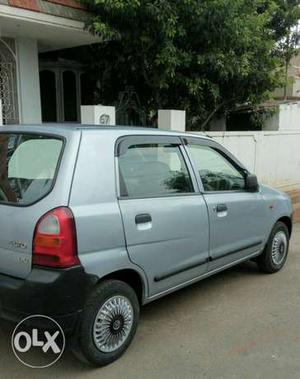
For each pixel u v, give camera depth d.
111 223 3.32
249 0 9.44
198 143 4.48
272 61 10.35
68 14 7.77
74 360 3.47
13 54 8.84
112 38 8.05
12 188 3.33
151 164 3.86
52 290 2.97
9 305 3.07
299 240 7.38
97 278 3.21
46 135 3.40
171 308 4.49
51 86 11.02
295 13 11.98
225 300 4.72
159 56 8.14
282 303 4.68
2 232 3.20
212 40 8.48
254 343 3.80
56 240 3.01
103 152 3.42
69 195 3.12
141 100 10.45
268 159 11.27
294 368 3.43
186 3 7.77
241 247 4.88
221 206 4.48
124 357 3.52
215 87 9.34
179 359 3.52
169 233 3.84
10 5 6.97
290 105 12.32
